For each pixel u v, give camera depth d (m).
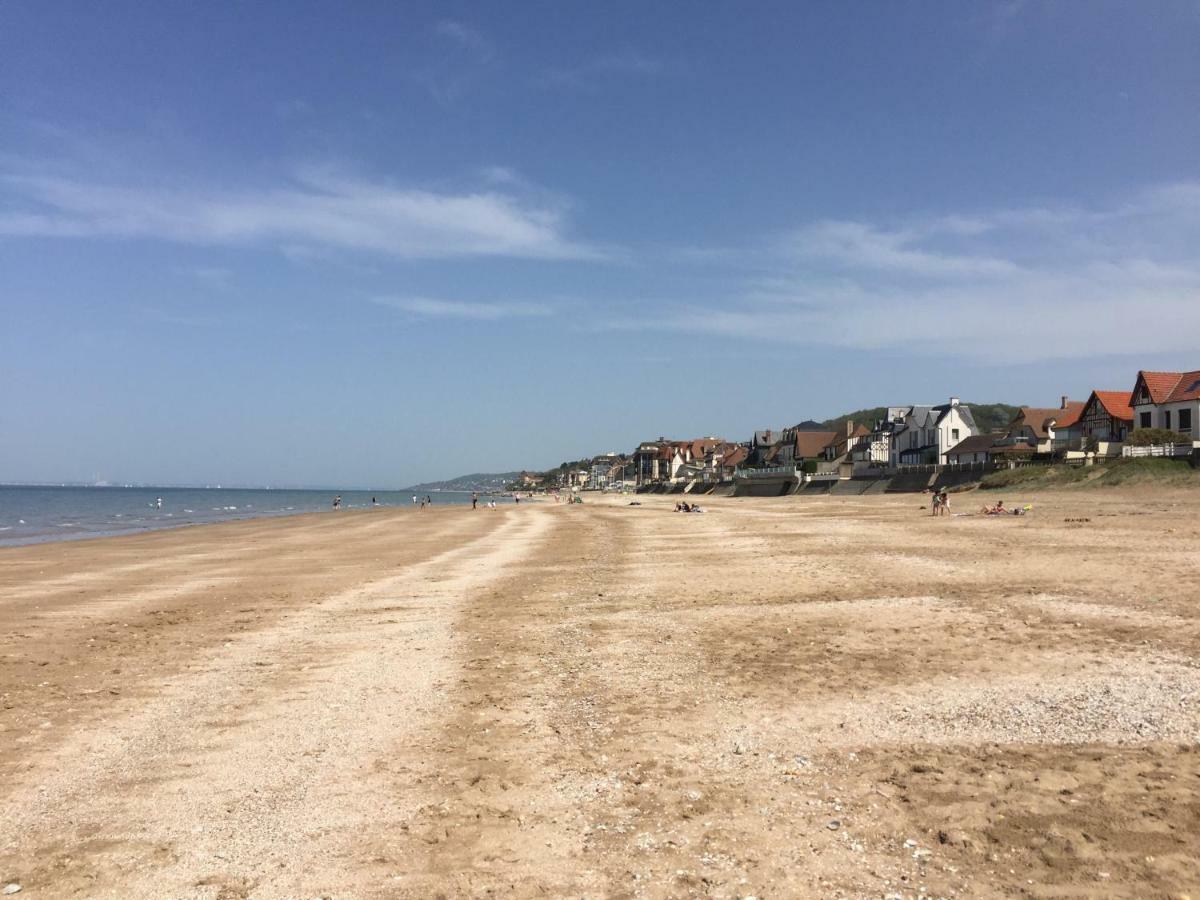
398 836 6.16
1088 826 5.72
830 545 27.81
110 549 37.78
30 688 11.23
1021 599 15.19
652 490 172.12
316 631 15.30
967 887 5.03
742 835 5.95
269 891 5.34
